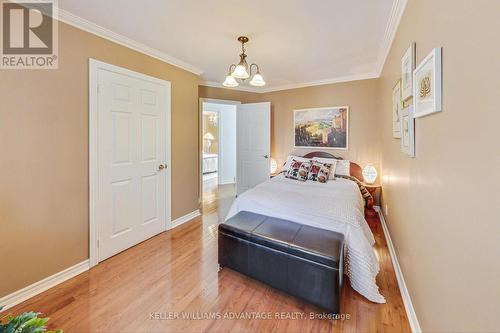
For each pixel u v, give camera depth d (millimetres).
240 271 2004
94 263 2244
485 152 738
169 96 3064
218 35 2404
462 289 891
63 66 1972
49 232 1917
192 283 1980
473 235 812
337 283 1547
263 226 2035
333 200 2377
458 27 914
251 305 1723
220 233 2113
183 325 1539
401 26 1909
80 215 2135
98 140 2258
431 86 1151
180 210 3383
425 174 1328
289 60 3127
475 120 797
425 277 1315
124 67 2479
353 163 3906
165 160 3062
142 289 1900
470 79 828
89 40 2152
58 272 1979
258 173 4691
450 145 994
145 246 2662
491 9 699
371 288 1764
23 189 1763
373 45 2656
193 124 3551
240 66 2299
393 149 2424
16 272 1734
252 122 4695
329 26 2221
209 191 5613
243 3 1852
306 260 1648
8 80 1675
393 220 2412
